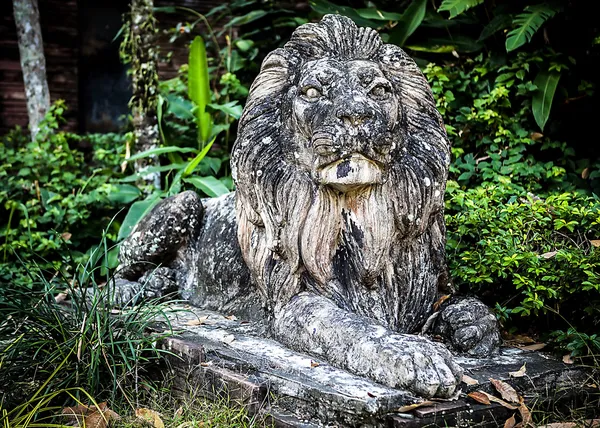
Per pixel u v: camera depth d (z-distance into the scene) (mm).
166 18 9438
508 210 4621
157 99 6934
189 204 4695
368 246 3652
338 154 3457
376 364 3197
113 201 6547
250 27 8562
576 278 4043
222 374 3465
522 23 5707
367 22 6434
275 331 3787
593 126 6020
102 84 9688
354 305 3701
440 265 3910
